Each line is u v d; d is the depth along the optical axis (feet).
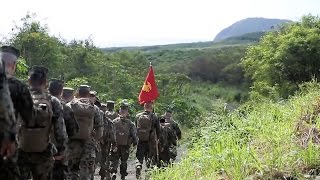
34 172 18.75
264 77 95.20
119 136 38.32
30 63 79.30
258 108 36.19
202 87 217.56
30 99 15.78
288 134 24.31
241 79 236.22
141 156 39.81
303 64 91.66
